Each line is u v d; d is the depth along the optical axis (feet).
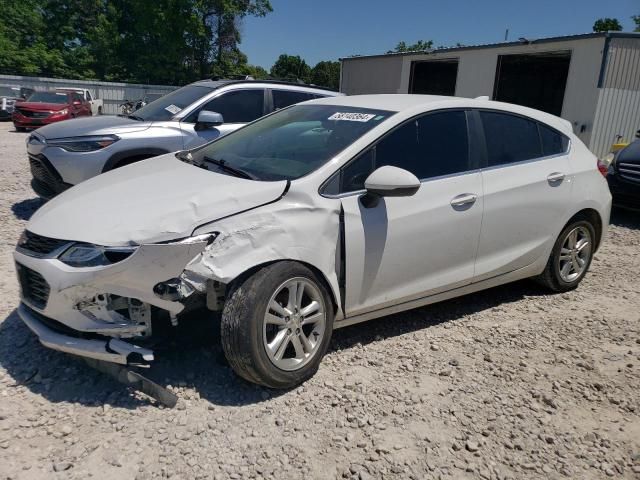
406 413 10.61
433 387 11.55
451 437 10.02
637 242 24.54
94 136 21.07
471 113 14.46
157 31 132.16
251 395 10.89
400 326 14.38
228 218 10.60
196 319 11.63
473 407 10.93
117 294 10.03
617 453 9.85
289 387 11.19
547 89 68.80
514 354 13.15
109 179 12.82
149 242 10.06
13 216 22.94
